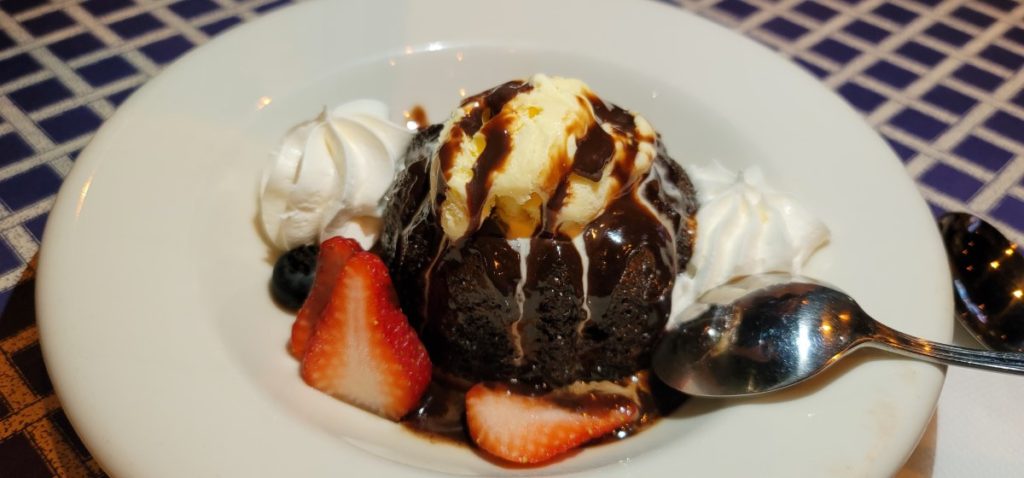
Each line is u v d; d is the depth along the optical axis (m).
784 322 0.18
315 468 0.14
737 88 0.25
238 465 0.14
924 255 0.20
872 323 0.17
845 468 0.15
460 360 0.21
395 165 0.23
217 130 0.22
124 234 0.18
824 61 0.30
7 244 0.20
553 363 0.20
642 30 0.26
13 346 0.18
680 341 0.19
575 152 0.18
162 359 0.16
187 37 0.28
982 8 0.33
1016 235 0.23
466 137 0.19
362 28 0.26
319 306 0.19
